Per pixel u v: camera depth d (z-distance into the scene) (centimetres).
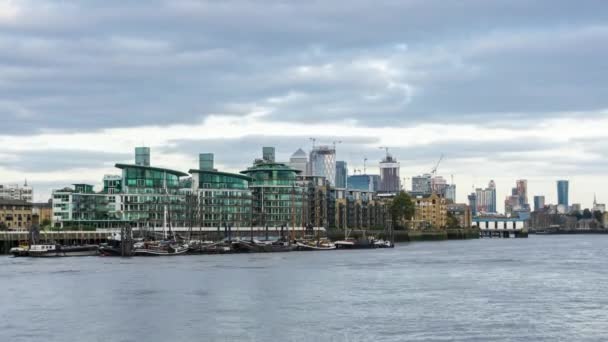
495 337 12812
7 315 14800
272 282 19925
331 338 12812
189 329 13525
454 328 13512
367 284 19638
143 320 14288
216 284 19388
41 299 16700
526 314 14850
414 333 13138
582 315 14738
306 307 15712
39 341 12700
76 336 13038
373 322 14075
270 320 14288
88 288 18475
